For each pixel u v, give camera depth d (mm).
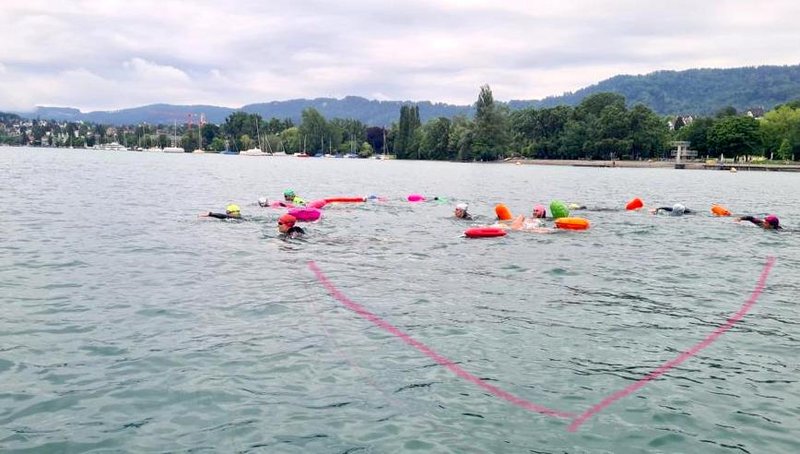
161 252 15445
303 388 7316
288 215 19297
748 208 32562
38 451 5762
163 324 9531
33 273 12672
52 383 7246
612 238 19734
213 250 15969
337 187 43438
